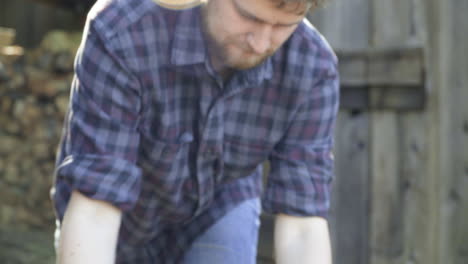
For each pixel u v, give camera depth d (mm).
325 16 2955
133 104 1287
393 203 2924
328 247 1479
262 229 3564
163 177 1459
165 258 1713
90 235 1254
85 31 1300
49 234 4770
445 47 2797
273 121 1440
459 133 2836
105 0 1289
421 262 2893
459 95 2824
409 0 2809
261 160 1524
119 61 1247
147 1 1293
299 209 1479
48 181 4898
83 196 1277
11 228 4914
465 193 2848
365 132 2955
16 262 4145
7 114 5016
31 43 7027
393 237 2936
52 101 4863
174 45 1293
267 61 1365
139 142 1403
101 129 1272
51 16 6910
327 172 1491
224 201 1622
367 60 2873
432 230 2867
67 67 4809
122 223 1646
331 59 1432
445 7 2787
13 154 5039
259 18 1135
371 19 2877
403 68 2811
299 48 1383
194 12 1290
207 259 1568
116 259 1726
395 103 2871
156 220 1609
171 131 1386
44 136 4891
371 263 2979
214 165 1495
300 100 1406
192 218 1619
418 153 2863
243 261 1565
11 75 4953
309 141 1471
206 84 1340
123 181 1282
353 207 3006
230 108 1409
